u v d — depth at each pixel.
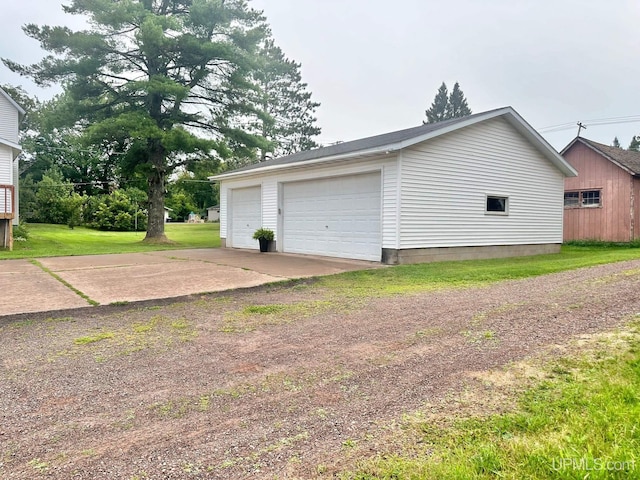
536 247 13.12
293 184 13.05
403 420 2.40
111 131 15.71
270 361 3.51
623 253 11.66
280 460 2.04
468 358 3.37
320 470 1.94
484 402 2.59
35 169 37.53
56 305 5.66
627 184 15.88
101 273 8.63
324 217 11.93
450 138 10.59
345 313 5.12
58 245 17.00
